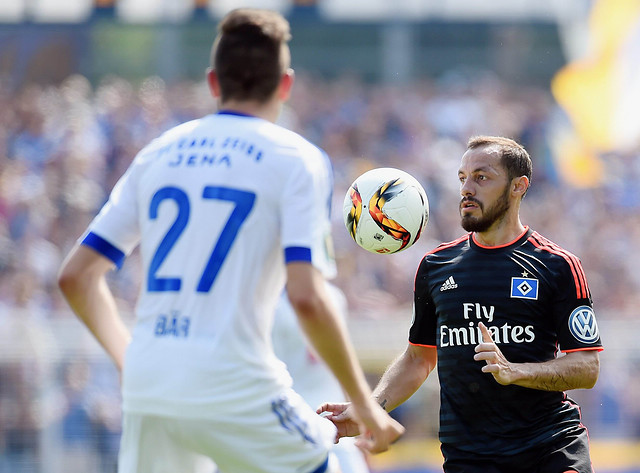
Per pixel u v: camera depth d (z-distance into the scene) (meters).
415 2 62.28
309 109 58.28
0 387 35.38
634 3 62.88
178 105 57.16
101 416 35.91
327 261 13.53
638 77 61.88
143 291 13.88
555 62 62.78
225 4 60.88
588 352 16.42
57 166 51.16
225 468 13.73
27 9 59.56
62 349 36.19
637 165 59.09
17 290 40.09
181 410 13.23
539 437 16.41
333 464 14.37
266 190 13.61
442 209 54.06
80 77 59.56
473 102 60.59
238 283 13.40
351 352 13.34
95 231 14.30
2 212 47.25
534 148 60.03
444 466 17.03
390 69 61.56
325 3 61.69
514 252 16.86
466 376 16.69
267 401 13.46
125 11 60.12
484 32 62.62
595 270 52.91
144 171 14.35
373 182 17.73
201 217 13.60
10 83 58.69
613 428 37.66
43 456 35.31
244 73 14.30
